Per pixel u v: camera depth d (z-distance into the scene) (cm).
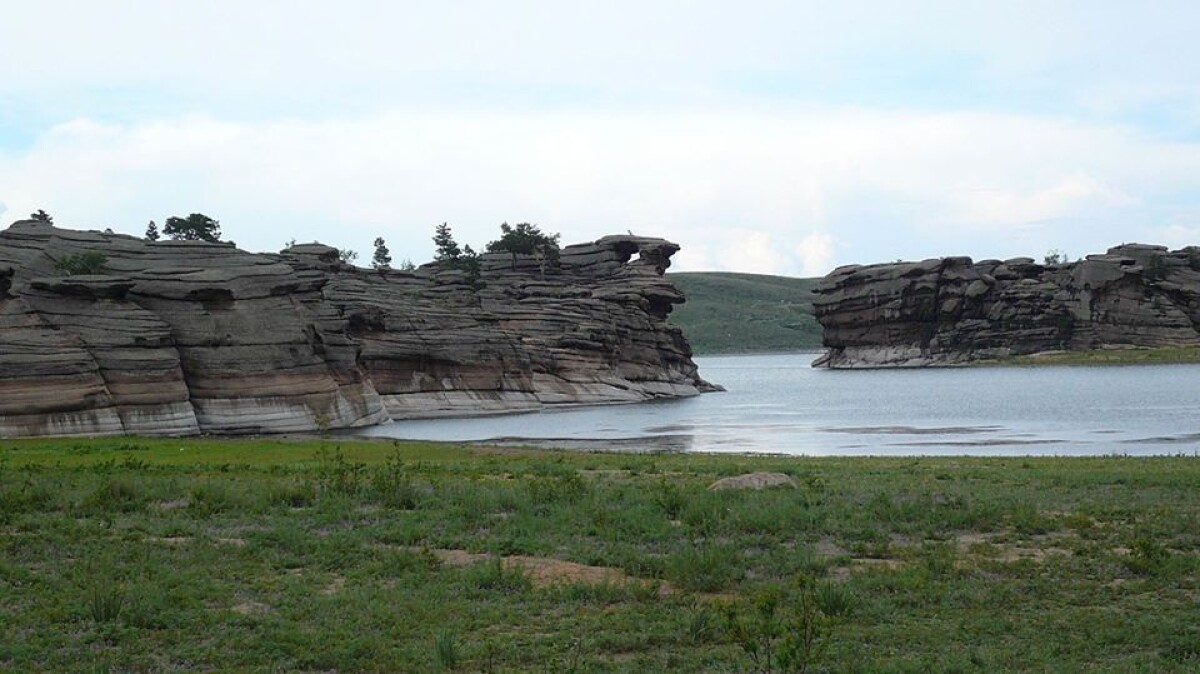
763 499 3039
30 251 9731
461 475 4078
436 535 2580
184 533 2558
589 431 9412
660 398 15688
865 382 19788
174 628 1731
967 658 1594
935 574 2147
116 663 1552
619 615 1833
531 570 2128
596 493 3256
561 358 14212
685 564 2114
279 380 9475
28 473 3909
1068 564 2225
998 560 2294
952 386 17538
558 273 18475
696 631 1714
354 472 3456
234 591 1981
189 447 5978
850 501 3089
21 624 1736
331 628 1745
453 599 1945
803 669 1514
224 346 9350
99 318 8731
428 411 11775
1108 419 9906
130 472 4078
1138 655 1633
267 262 10350
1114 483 3600
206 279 9681
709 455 5866
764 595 1650
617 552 2338
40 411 7919
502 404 12631
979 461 5066
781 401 14512
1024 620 1828
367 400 10525
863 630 1748
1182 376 18125
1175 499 3161
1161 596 1992
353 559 2272
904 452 6925
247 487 3388
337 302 11756
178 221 14650
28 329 8369
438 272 17175
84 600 1853
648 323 16675
